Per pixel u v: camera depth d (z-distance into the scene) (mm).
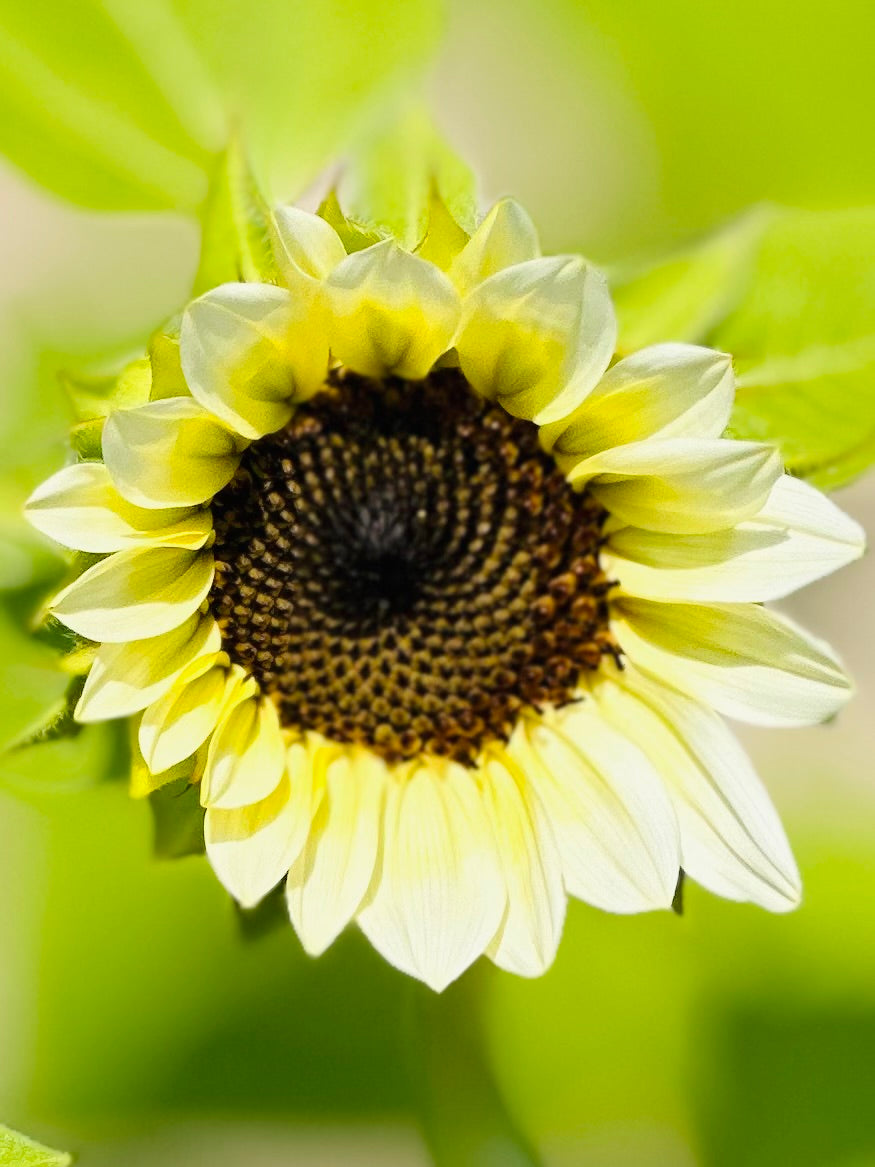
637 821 571
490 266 550
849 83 625
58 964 637
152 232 640
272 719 580
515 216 545
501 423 582
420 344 568
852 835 650
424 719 587
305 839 573
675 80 628
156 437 554
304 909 570
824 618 667
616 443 568
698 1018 644
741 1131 643
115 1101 641
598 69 630
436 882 577
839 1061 643
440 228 552
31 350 610
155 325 578
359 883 576
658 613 580
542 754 583
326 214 552
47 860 631
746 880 566
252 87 584
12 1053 638
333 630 585
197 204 592
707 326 573
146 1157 648
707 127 629
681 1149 644
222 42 584
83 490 555
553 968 642
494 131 630
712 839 569
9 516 579
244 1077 644
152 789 564
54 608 553
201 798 559
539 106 630
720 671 571
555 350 559
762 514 560
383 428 582
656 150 630
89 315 632
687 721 574
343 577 583
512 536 583
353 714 587
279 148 583
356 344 569
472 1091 599
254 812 573
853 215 573
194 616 575
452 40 628
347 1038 645
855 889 646
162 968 639
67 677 577
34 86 585
